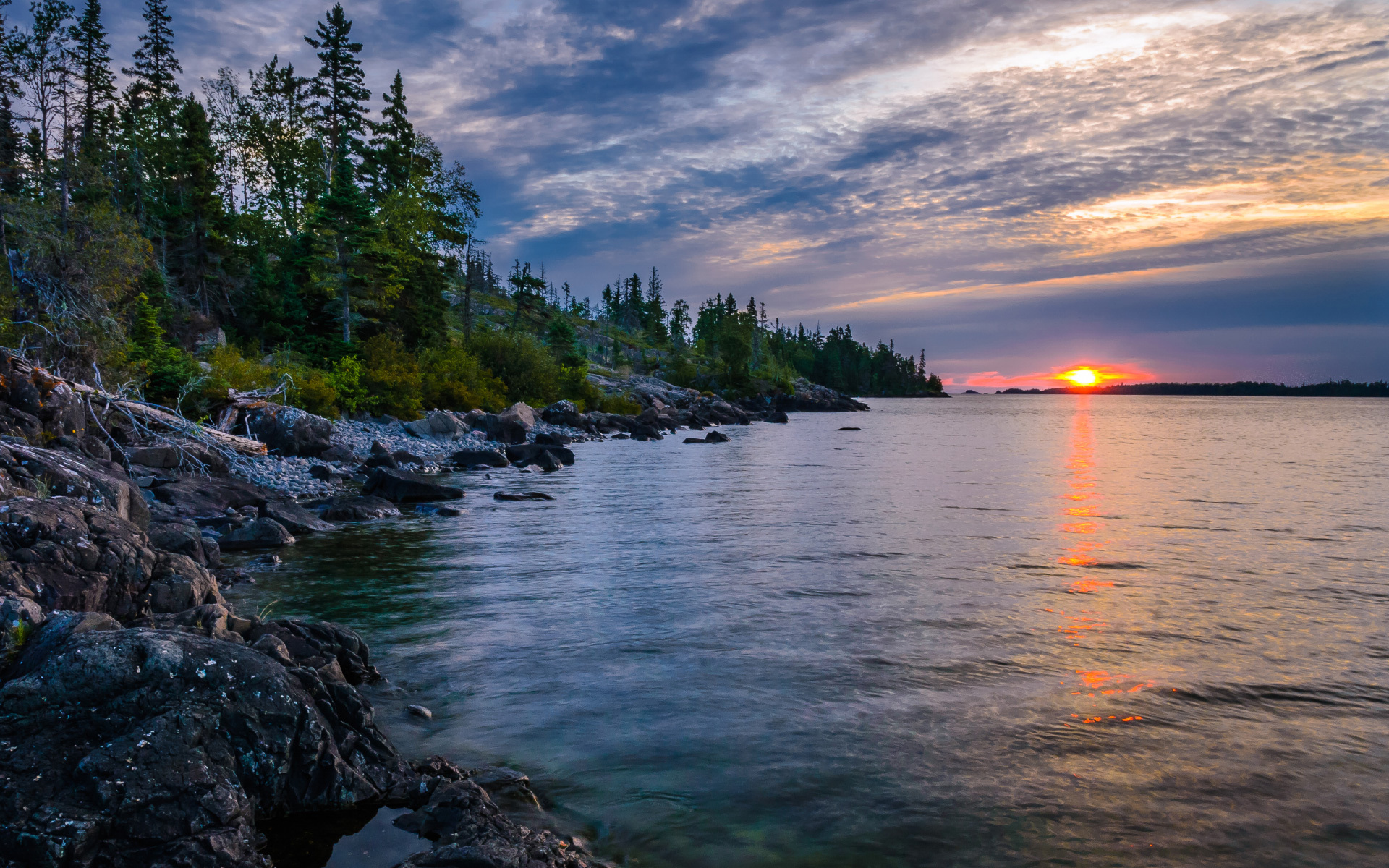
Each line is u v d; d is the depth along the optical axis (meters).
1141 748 6.73
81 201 33.09
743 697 7.95
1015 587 12.66
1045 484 29.17
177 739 5.12
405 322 60.91
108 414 22.42
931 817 5.63
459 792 5.57
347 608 11.46
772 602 11.76
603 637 10.02
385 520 20.00
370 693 8.02
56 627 5.82
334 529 18.42
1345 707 7.61
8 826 4.45
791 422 96.25
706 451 48.16
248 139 75.19
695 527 19.09
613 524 19.44
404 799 5.76
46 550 7.43
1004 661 9.00
